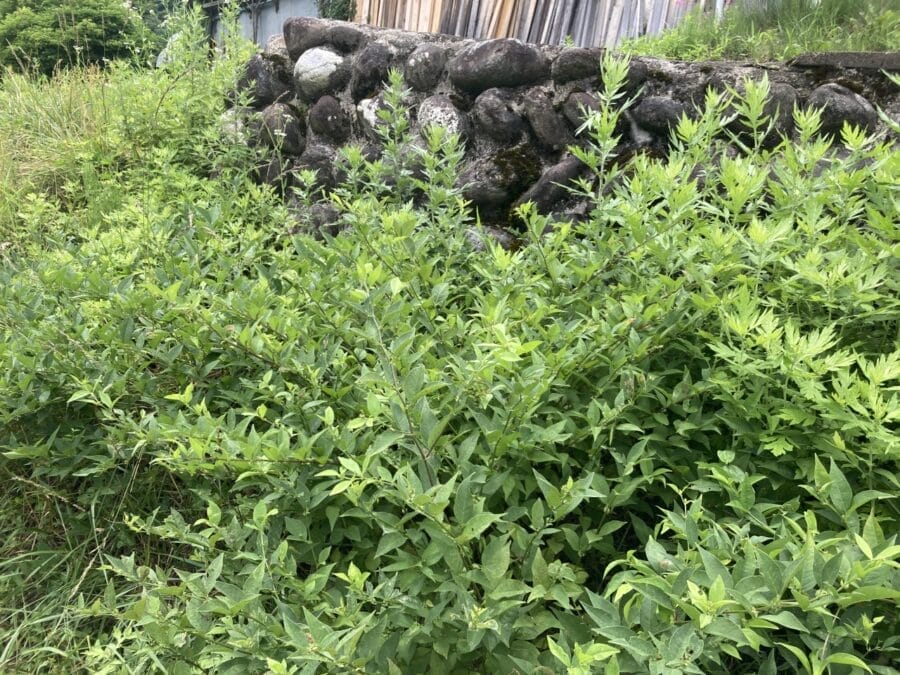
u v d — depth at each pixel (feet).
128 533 7.20
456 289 7.84
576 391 6.08
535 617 4.38
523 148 10.77
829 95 9.66
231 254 9.47
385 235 7.39
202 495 5.87
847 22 13.05
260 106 14.03
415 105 11.85
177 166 13.57
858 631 3.44
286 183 13.35
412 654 4.46
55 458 6.91
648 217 6.51
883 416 4.73
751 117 7.11
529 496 5.62
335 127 12.89
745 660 4.33
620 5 18.20
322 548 5.54
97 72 20.40
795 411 4.90
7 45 34.24
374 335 5.23
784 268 6.21
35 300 8.00
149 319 7.38
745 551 3.64
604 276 6.81
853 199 6.32
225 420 7.00
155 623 4.42
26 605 6.87
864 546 3.41
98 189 13.39
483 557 4.13
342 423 6.02
